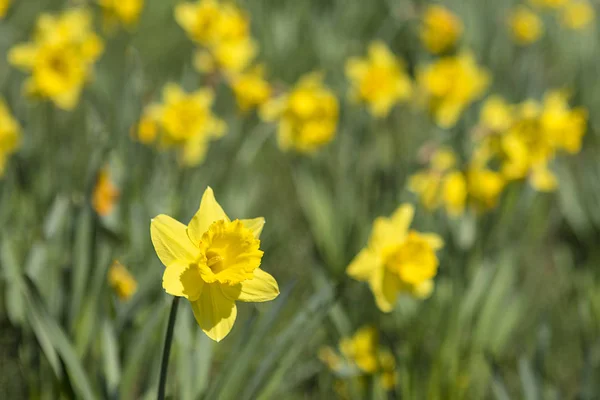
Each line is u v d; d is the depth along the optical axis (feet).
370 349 10.93
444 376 12.29
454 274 13.03
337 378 12.01
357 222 15.05
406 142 20.97
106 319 9.67
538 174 14.64
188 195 15.07
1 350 12.45
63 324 10.01
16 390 11.82
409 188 14.43
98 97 18.25
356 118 19.72
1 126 13.10
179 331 9.43
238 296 6.81
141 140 15.11
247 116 18.61
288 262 16.51
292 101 16.08
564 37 30.19
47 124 15.93
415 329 12.91
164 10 28.12
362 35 29.40
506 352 14.66
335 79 23.09
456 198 13.83
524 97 21.77
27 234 13.06
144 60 24.70
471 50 26.22
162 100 18.99
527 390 10.41
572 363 14.52
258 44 25.26
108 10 19.30
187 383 9.16
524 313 16.02
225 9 18.29
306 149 17.13
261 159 20.52
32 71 14.71
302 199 17.07
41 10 25.94
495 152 14.78
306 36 27.71
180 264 6.63
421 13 26.53
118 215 12.85
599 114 24.77
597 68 26.18
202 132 15.28
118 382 9.12
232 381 9.18
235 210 15.49
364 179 17.98
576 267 17.26
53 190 13.76
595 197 17.19
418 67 25.00
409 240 10.23
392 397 11.03
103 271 10.20
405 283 10.42
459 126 17.75
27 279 8.05
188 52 25.66
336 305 11.37
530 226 18.76
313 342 13.52
